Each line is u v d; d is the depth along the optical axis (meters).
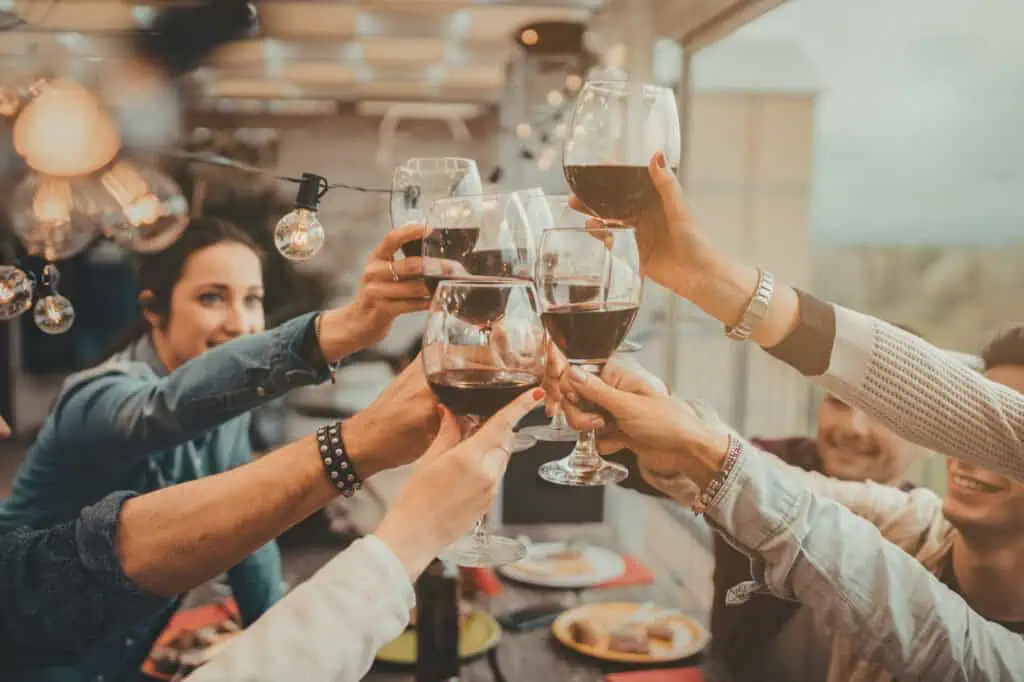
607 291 1.09
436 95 6.07
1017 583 1.43
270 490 1.09
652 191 1.08
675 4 3.09
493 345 0.98
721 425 1.33
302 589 0.80
